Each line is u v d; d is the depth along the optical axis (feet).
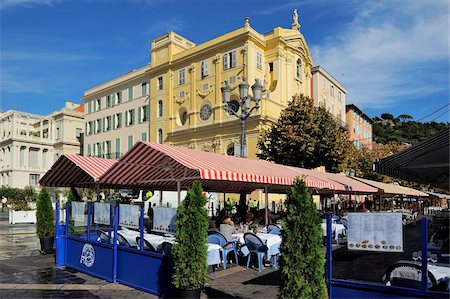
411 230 60.08
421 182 44.65
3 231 66.44
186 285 21.02
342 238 51.49
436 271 20.27
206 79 128.57
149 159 31.07
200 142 127.95
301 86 134.82
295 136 82.02
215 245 29.25
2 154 237.25
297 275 16.93
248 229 40.32
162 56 144.97
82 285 26.55
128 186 47.65
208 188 55.77
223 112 121.80
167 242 25.17
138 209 26.02
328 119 86.38
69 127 229.86
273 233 37.70
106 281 27.58
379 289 15.74
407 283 18.74
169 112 140.05
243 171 32.19
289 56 127.24
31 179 228.22
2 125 250.37
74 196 41.45
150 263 24.61
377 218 15.61
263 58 124.67
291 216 17.52
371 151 161.07
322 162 85.66
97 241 30.17
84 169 34.83
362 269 32.58
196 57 132.26
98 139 179.22
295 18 137.49
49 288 25.80
